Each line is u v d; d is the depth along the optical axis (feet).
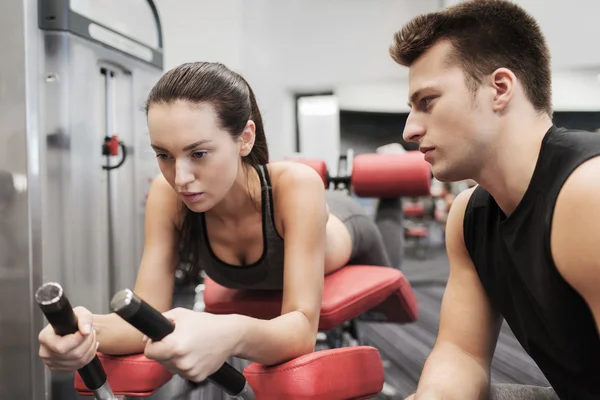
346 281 3.51
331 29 13.82
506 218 1.88
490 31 1.70
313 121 15.24
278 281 3.07
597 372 1.77
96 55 4.31
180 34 11.51
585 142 1.59
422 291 10.60
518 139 1.74
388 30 13.55
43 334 1.70
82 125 4.12
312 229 2.62
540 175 1.68
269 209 2.79
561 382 1.96
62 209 3.96
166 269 2.98
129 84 5.00
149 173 5.44
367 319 4.82
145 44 5.25
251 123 2.48
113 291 4.83
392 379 5.59
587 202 1.46
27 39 3.65
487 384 2.29
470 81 1.72
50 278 3.90
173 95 2.09
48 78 3.85
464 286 2.42
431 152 1.83
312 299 2.53
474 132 1.73
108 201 4.73
